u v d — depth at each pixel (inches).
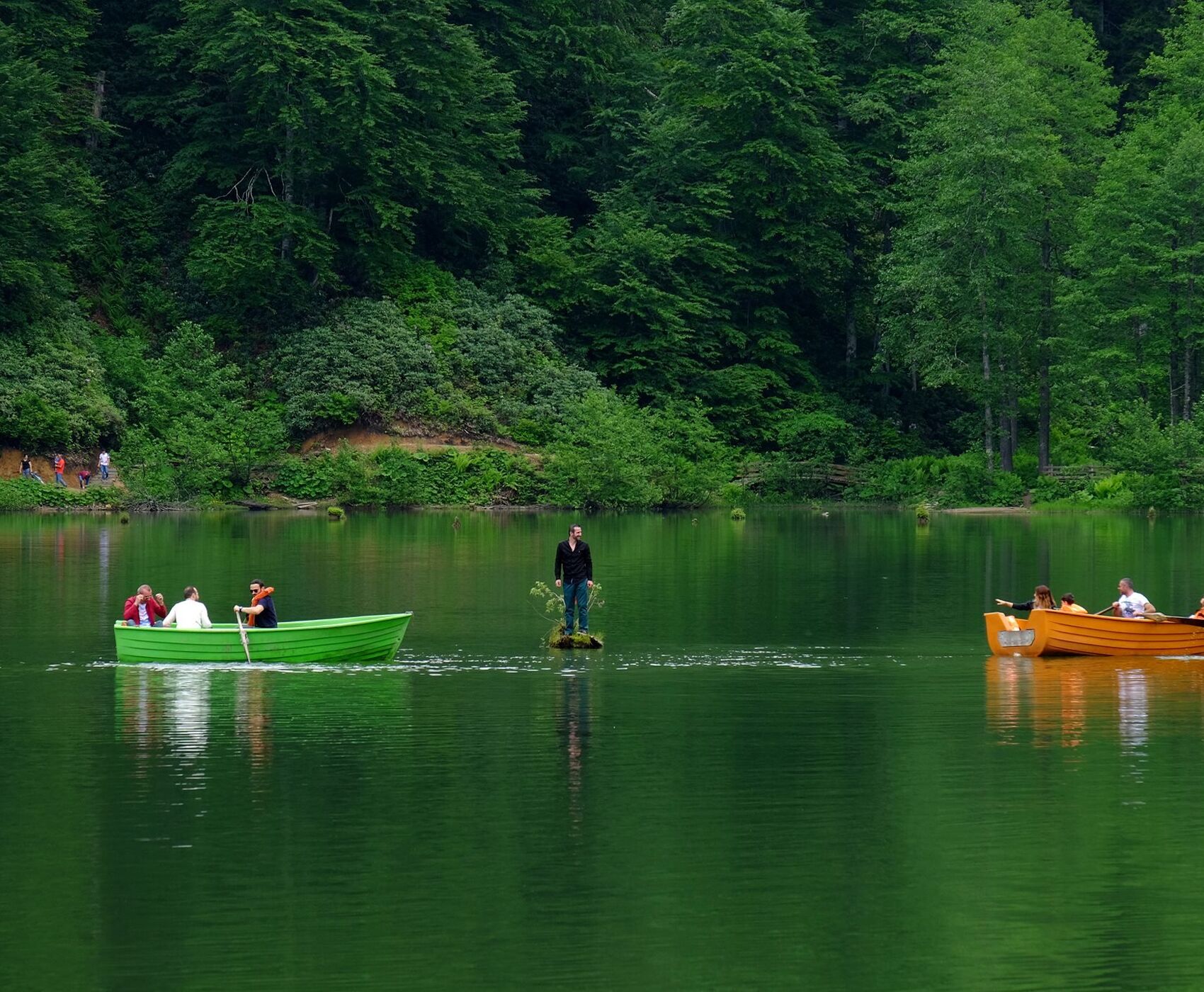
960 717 925.8
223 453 3282.5
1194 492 3299.7
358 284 3912.4
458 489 3437.5
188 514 3080.7
